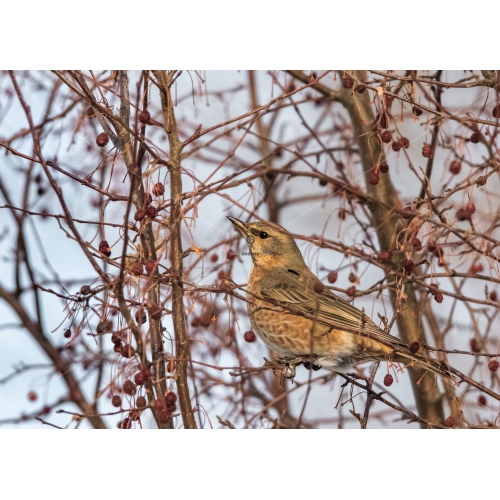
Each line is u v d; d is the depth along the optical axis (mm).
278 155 9602
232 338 7562
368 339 6949
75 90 5473
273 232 8281
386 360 6895
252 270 8383
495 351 8086
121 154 5871
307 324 7695
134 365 5180
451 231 6355
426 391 8328
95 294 5281
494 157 6312
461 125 6793
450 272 6375
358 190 8398
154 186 5590
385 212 8555
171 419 5812
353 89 6262
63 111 7293
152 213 5414
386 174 8742
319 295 7781
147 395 5328
